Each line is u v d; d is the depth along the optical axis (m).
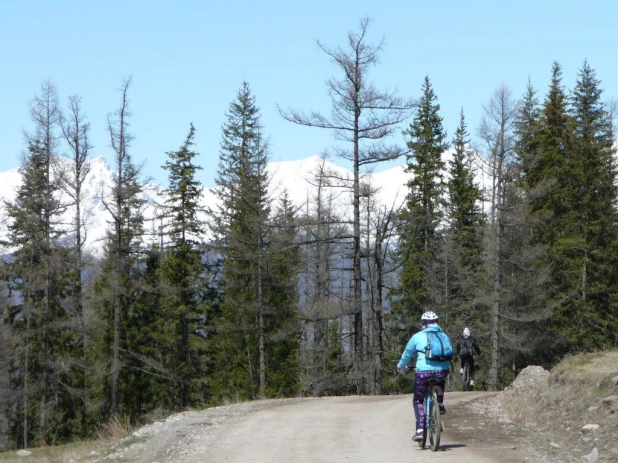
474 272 41.50
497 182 35.31
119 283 34.62
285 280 39.81
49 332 37.16
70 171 37.34
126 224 34.72
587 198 40.53
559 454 9.96
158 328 42.22
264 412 16.41
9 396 36.28
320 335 43.12
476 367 43.50
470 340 23.61
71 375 38.72
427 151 48.56
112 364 36.19
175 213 43.84
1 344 33.75
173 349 42.91
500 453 10.07
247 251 38.38
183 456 10.91
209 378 43.69
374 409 16.52
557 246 39.59
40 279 35.88
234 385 41.59
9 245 38.25
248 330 41.56
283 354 41.50
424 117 50.19
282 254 38.56
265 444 11.60
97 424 39.59
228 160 52.31
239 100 53.12
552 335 40.28
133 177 32.84
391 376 41.53
